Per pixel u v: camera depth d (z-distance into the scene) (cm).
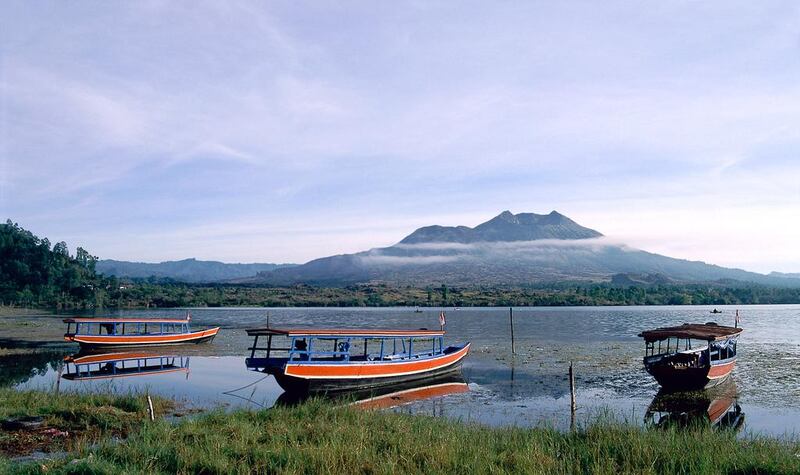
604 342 6256
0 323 9288
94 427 2092
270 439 1784
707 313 13550
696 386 3331
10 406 2316
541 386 3581
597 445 1678
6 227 19600
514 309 17350
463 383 3734
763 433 2369
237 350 5781
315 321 10794
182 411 2522
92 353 5434
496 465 1545
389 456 1560
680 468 1509
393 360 3653
